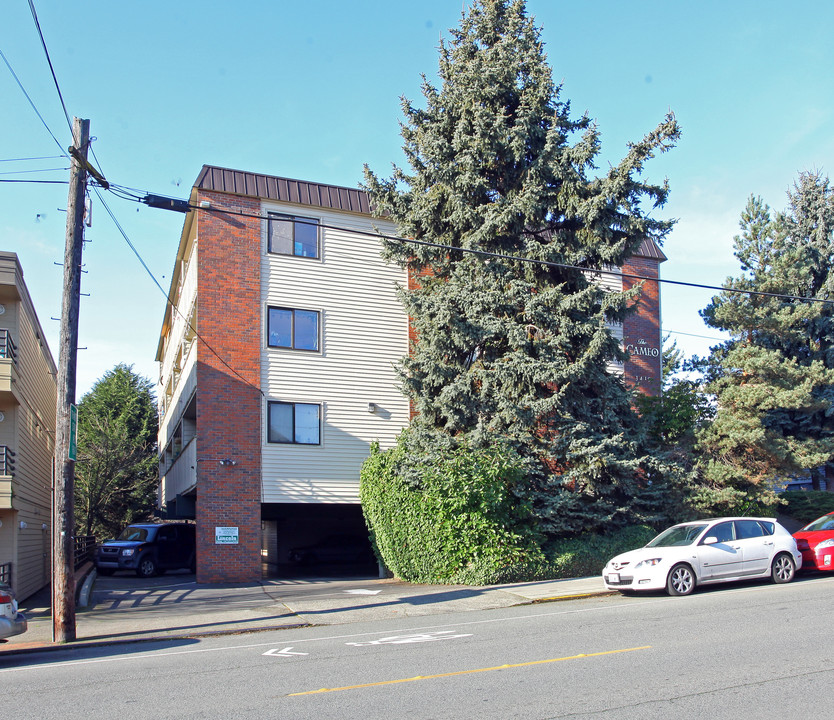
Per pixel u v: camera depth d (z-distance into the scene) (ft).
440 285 69.56
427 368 64.95
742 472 70.59
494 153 64.39
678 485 68.13
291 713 22.31
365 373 74.43
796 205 112.16
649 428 73.31
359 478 72.38
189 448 80.64
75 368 41.93
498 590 53.83
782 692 22.75
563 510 61.21
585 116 68.59
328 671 28.35
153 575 80.89
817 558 53.83
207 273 69.21
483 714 21.36
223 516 66.95
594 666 27.04
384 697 23.76
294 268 72.74
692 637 31.91
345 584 63.05
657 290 93.56
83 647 38.58
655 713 20.95
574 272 65.36
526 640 33.24
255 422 69.05
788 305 85.30
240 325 69.82
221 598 55.62
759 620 35.55
